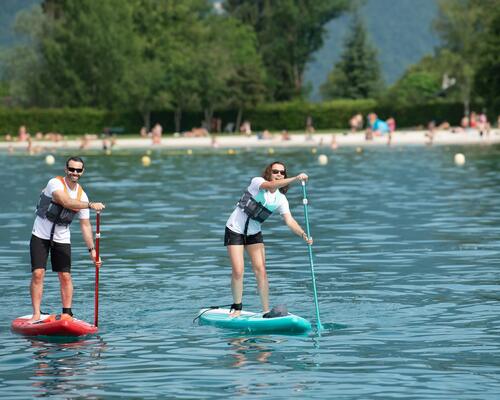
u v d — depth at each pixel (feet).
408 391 74.90
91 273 131.34
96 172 357.61
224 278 125.90
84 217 100.58
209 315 101.65
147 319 102.42
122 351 89.20
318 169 357.82
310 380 78.48
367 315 102.94
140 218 198.90
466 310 104.32
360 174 326.44
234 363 84.38
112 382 78.84
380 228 176.35
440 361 83.61
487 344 89.20
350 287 118.93
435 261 137.59
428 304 107.96
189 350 89.30
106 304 110.11
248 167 372.99
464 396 73.20
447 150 489.26
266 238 165.58
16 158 474.08
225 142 627.87
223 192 259.39
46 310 107.34
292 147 561.84
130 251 151.64
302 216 199.00
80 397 74.69
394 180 296.10
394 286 119.03
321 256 144.46
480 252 144.97
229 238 102.37
